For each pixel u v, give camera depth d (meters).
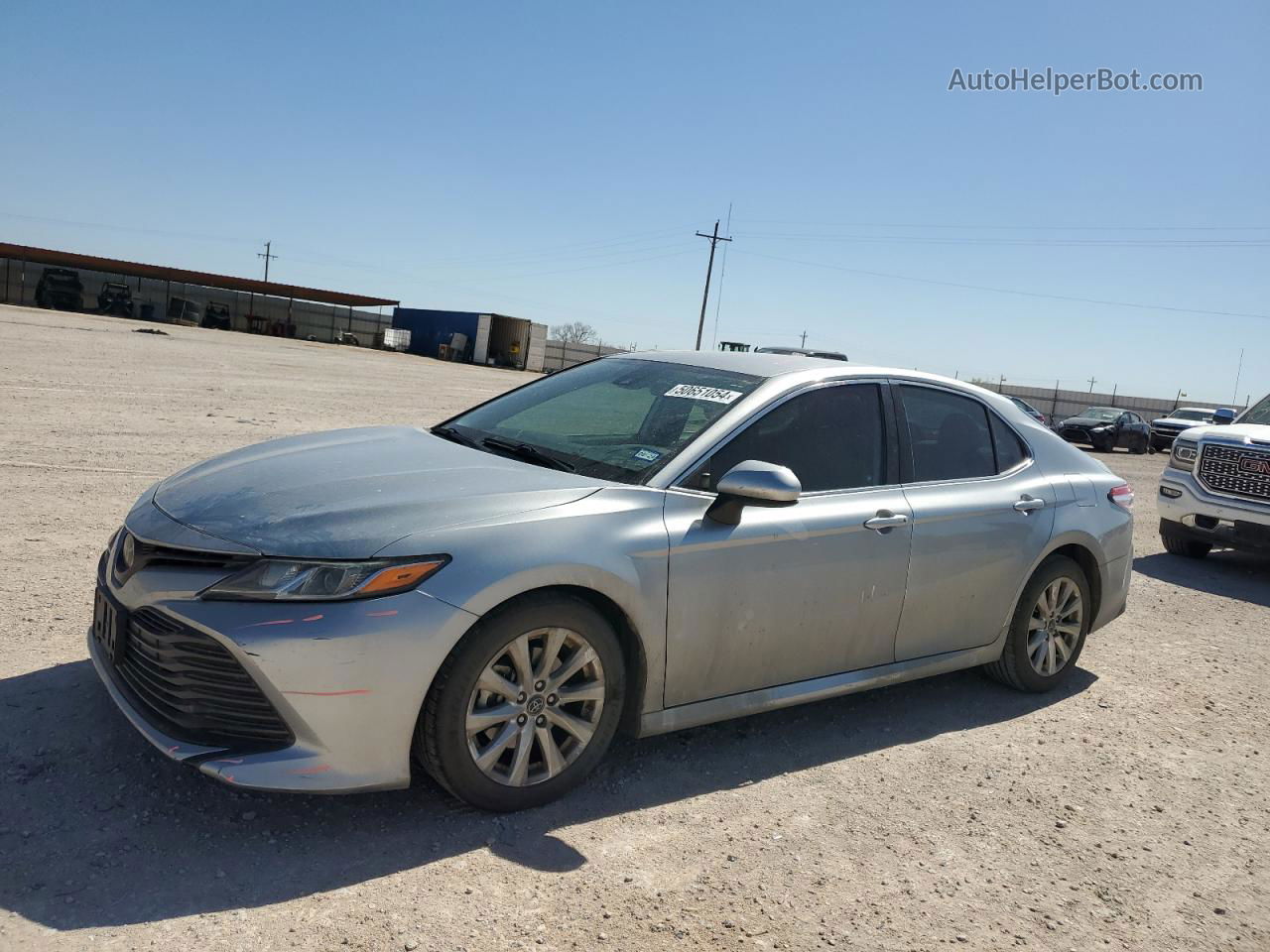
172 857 2.77
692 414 3.87
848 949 2.70
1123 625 6.61
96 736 3.40
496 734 3.12
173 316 52.81
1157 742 4.50
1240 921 3.07
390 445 3.89
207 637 2.80
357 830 3.02
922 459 4.34
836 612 3.90
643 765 3.70
